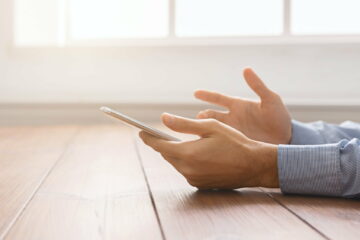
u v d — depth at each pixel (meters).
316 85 3.52
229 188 1.14
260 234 0.81
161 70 3.54
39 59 3.52
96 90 3.55
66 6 3.54
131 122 1.03
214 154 1.04
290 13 3.48
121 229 0.84
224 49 3.52
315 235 0.81
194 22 3.56
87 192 1.15
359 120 3.41
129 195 1.12
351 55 3.49
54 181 1.29
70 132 2.83
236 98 1.54
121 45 3.50
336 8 3.50
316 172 1.07
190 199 1.08
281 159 1.07
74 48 3.50
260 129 1.51
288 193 1.13
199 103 3.41
